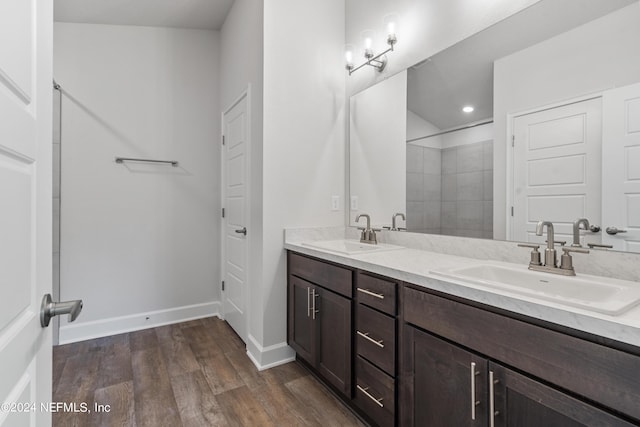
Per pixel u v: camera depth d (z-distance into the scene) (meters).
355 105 2.42
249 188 2.37
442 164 1.81
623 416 0.73
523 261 1.45
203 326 2.88
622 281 1.11
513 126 1.49
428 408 1.20
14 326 0.56
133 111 2.84
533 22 1.41
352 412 1.67
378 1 2.21
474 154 1.66
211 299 3.17
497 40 1.55
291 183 2.25
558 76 1.33
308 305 1.96
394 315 1.35
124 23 2.79
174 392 1.84
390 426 1.36
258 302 2.20
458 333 1.09
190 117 3.06
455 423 1.09
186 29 3.05
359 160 2.39
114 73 2.77
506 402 0.95
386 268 1.39
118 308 2.77
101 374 2.04
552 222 1.35
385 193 2.18
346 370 1.64
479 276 1.36
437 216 1.83
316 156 2.36
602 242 1.20
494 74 1.56
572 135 1.29
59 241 2.56
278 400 1.77
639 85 1.12
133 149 2.84
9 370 0.53
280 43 2.20
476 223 1.65
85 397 1.79
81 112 2.65
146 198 2.89
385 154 2.17
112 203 2.76
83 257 2.65
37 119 0.67
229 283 2.90
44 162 0.70
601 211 1.21
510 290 0.98
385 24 2.15
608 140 1.19
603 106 1.20
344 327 1.65
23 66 0.59
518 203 1.47
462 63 1.70
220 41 3.14
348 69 2.35
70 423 1.57
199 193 3.11
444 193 1.80
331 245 2.10
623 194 1.16
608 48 1.19
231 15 2.78
